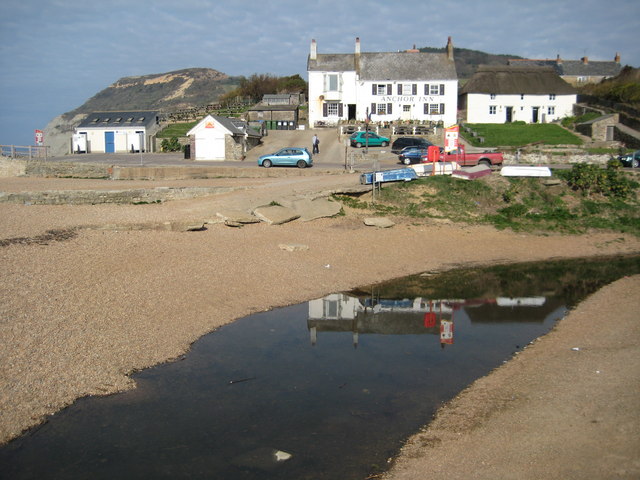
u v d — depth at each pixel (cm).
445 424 825
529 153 4181
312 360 1084
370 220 2397
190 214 2148
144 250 1680
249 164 3956
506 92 6494
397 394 930
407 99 6131
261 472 692
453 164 3036
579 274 1895
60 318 1152
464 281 1783
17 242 1575
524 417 839
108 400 890
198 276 1549
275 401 896
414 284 1731
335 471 696
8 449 741
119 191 2403
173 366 1041
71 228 1792
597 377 975
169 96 17850
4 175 3819
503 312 1444
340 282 1695
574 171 2983
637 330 1240
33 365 955
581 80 8675
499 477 680
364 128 5509
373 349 1153
